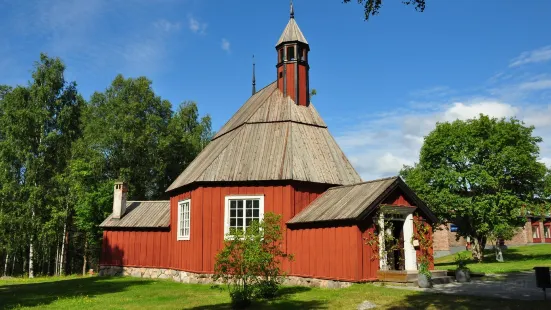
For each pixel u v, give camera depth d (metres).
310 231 18.72
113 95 45.75
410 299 13.07
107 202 38.09
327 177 21.67
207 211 21.12
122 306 14.77
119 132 42.22
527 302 11.70
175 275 23.42
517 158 31.53
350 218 16.45
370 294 14.25
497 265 27.89
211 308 13.96
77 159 40.06
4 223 36.34
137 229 27.17
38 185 39.38
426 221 18.62
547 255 37.38
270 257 14.95
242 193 20.95
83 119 44.28
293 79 25.14
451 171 33.38
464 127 34.06
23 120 39.00
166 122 49.31
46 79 41.50
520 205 31.86
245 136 22.94
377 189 17.69
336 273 17.11
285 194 20.39
